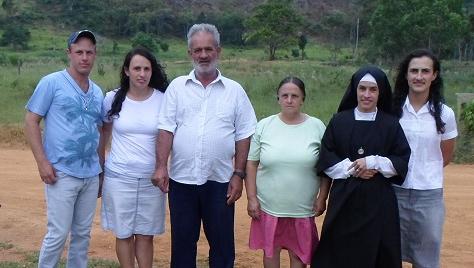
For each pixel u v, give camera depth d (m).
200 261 6.24
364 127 4.52
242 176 4.95
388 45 35.59
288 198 4.78
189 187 4.88
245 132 4.91
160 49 61.31
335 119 4.62
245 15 78.94
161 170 4.84
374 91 4.46
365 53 40.62
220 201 4.91
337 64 39.97
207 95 4.79
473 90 21.02
